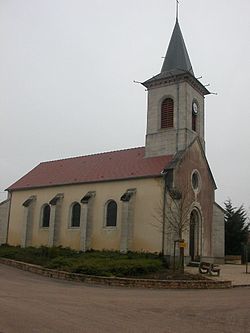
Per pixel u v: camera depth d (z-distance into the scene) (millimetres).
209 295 14242
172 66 32344
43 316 8898
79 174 33250
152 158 30328
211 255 30953
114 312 9945
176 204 25750
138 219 27594
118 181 29438
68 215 32000
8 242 35969
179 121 30062
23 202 35844
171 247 25438
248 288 17203
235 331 8461
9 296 11727
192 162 29562
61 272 18469
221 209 32031
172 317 9680
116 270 18156
